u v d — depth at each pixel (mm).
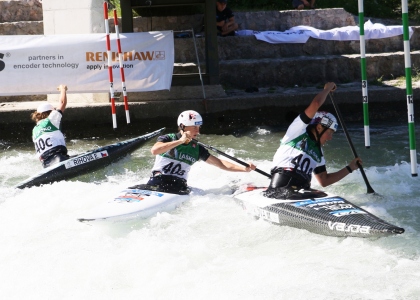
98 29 26547
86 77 25344
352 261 12258
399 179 18125
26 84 25172
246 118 27297
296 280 11469
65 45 25047
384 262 12148
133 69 25438
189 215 15047
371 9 37062
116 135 26703
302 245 13273
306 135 15016
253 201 15062
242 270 12023
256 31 32594
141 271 12141
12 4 32875
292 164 15023
